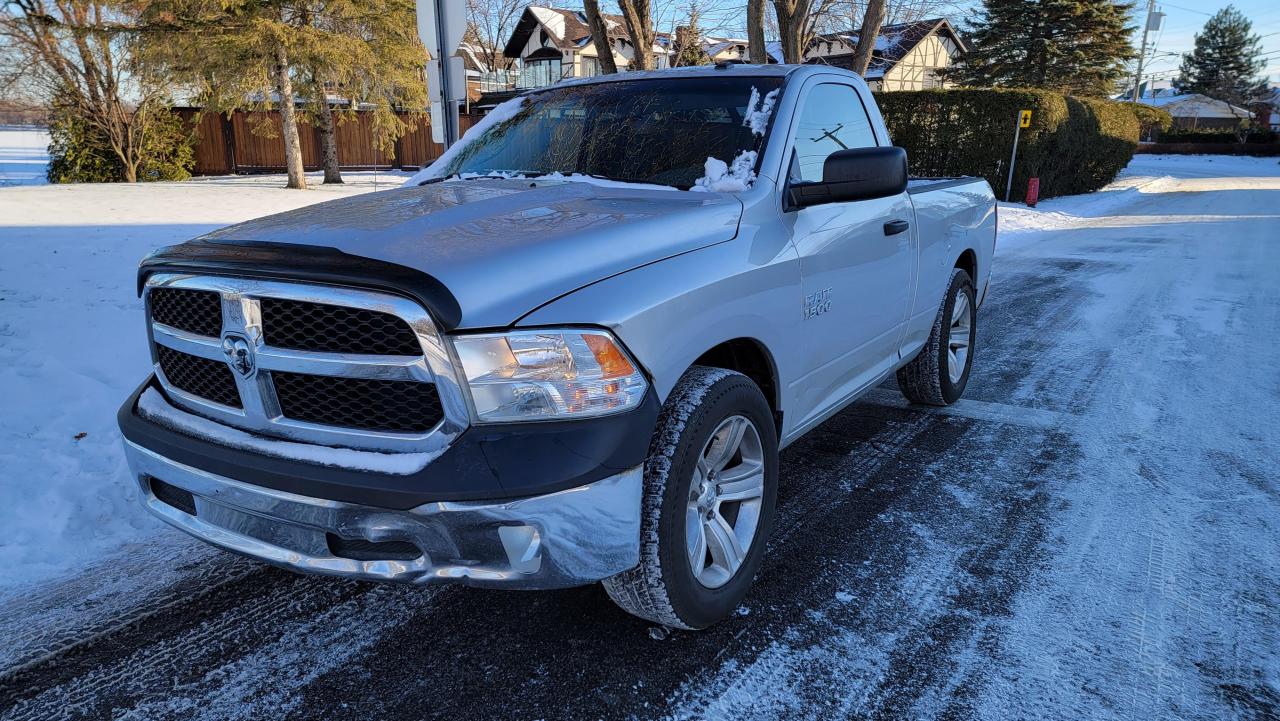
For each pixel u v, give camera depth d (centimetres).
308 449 203
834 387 335
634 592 232
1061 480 381
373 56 2088
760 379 285
